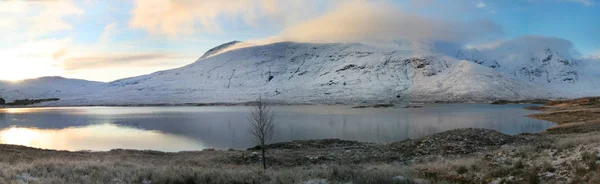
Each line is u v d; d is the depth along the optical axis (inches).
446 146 1072.8
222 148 1609.3
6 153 1058.7
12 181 473.1
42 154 1143.6
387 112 4308.6
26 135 2304.4
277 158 986.7
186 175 545.0
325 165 840.3
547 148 687.1
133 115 4389.8
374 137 1905.8
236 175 566.6
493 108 5201.8
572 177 462.3
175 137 2084.2
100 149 1654.8
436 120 3009.4
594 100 4554.6
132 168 652.7
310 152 1139.9
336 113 4165.8
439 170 652.1
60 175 557.3
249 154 1019.9
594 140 669.9
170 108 6697.8
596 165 468.8
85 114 4773.6
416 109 5103.3
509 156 673.6
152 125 2928.2
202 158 1049.5
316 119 3171.8
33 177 535.2
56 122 3400.6
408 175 589.6
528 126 2349.9
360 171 579.5
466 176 579.2
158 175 556.7
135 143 1857.8
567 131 1624.0
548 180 484.1
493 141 1136.8
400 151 1087.6
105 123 3216.0
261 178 555.5
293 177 553.0
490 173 559.8
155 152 1300.4
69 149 1657.2
